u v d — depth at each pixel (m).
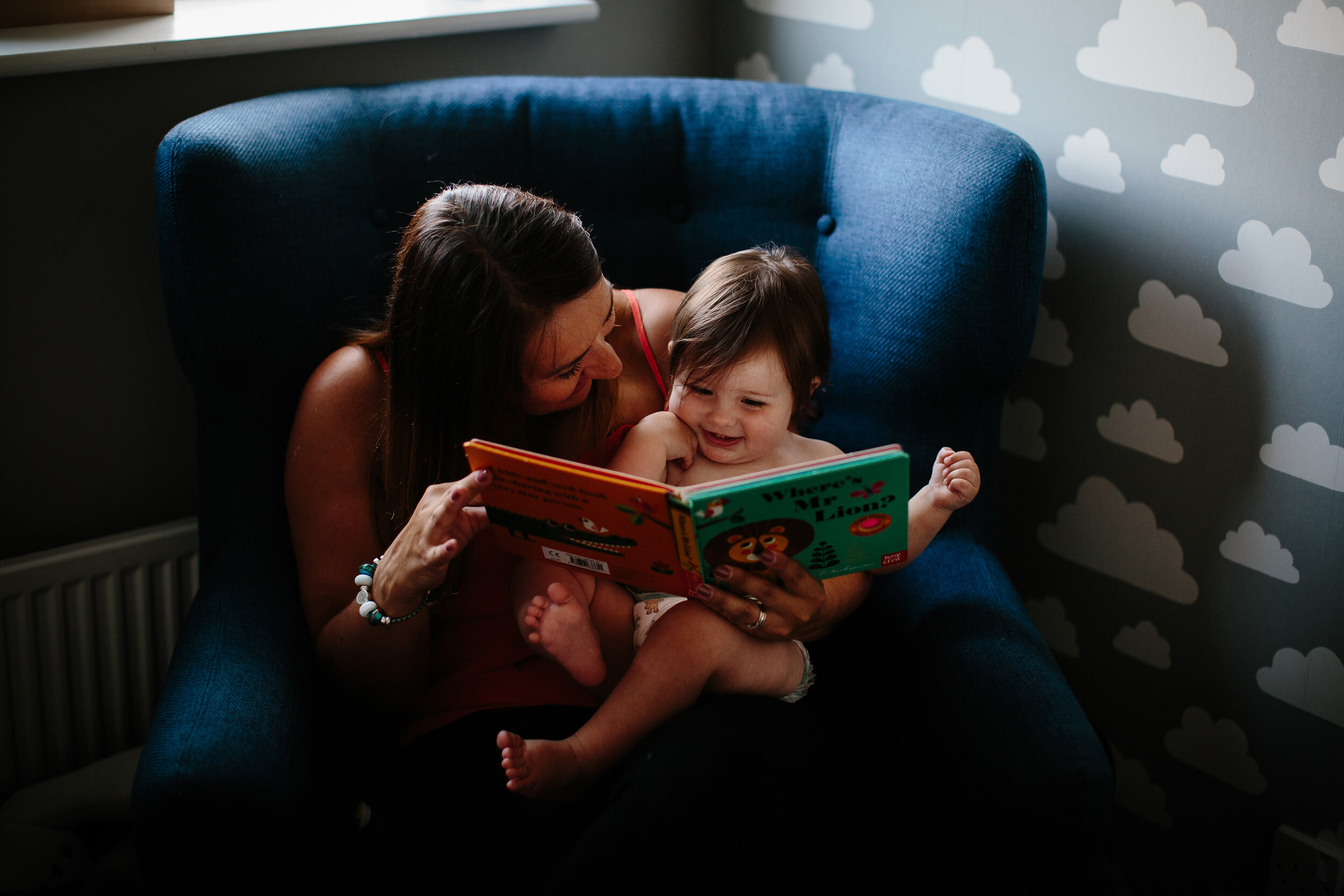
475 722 1.05
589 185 1.32
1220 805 1.41
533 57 1.59
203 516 1.19
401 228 1.27
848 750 1.16
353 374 1.09
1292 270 1.18
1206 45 1.19
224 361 1.13
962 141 1.20
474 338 0.97
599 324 1.01
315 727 1.03
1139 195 1.29
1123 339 1.35
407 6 1.49
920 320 1.21
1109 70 1.28
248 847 0.88
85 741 1.44
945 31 1.44
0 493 1.36
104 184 1.31
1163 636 1.41
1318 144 1.13
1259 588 1.29
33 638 1.35
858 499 0.89
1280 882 1.35
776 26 1.67
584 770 0.95
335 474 1.07
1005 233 1.17
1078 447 1.44
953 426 1.25
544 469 0.86
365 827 1.13
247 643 1.03
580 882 0.85
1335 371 1.17
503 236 0.97
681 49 1.75
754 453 1.09
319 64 1.42
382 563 0.99
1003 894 0.95
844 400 1.28
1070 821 0.91
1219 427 1.28
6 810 1.30
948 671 1.03
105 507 1.44
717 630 0.98
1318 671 1.26
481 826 0.96
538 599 0.96
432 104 1.28
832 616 1.06
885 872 1.06
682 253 1.34
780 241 1.32
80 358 1.36
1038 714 0.96
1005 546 1.58
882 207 1.24
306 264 1.16
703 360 1.04
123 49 1.23
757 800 0.90
